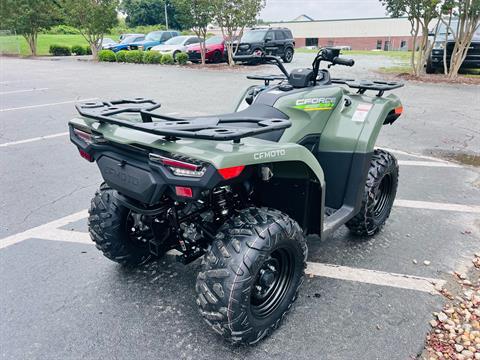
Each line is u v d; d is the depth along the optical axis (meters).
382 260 3.27
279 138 2.83
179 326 2.58
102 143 2.44
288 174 2.56
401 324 2.56
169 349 2.39
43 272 3.16
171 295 2.88
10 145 6.45
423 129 7.03
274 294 2.49
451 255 3.33
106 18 23.25
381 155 3.54
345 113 3.29
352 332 2.50
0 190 4.72
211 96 10.21
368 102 3.38
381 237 3.63
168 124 2.08
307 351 2.36
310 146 3.12
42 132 7.20
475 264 3.20
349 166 3.16
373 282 2.98
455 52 12.43
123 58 21.12
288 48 20.05
